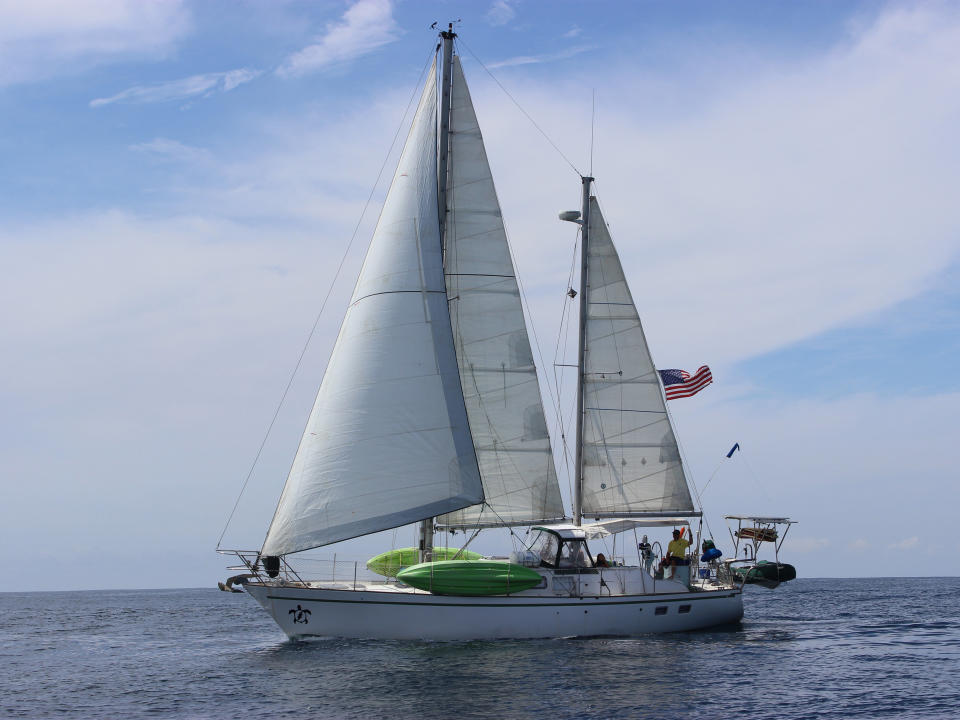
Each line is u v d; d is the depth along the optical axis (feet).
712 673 85.40
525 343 110.73
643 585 104.42
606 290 119.96
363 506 94.99
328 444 96.68
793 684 81.92
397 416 97.19
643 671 84.69
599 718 68.39
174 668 98.58
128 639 140.46
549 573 100.12
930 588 398.01
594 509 116.98
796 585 494.59
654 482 118.01
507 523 108.27
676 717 69.10
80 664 106.93
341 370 99.09
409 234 102.78
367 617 94.84
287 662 90.12
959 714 70.95
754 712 71.05
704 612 110.42
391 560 109.40
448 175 110.73
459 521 106.83
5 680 94.58
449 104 110.83
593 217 120.67
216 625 167.73
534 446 109.91
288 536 94.84
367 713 69.72
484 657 89.35
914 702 75.31
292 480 97.14
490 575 94.79
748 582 116.16
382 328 99.55
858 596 285.84
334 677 82.02
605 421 118.32
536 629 97.76
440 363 99.25
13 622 194.70
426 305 100.68
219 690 81.82
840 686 81.82
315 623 95.71
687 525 116.47
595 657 90.27
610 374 119.03
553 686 77.82
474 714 69.05
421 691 75.97
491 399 109.19
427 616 94.68
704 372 120.26
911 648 110.32
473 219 110.63
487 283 110.32
